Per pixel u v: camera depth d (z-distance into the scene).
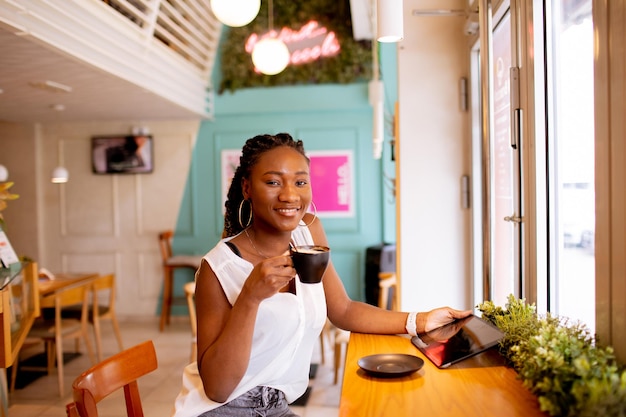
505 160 2.55
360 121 6.41
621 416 0.88
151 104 5.57
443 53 3.12
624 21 1.13
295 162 1.48
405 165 3.16
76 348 5.30
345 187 6.45
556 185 1.88
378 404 1.15
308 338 1.59
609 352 1.11
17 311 3.58
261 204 1.47
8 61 3.81
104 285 4.93
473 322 1.58
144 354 1.63
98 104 5.55
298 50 6.37
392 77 6.21
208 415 1.45
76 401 1.28
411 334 1.67
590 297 1.66
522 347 1.24
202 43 6.18
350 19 6.22
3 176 5.15
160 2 4.66
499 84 2.66
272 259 1.29
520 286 2.05
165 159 6.77
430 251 3.15
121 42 4.27
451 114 3.12
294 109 6.38
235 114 6.58
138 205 6.83
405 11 3.13
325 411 3.70
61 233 6.96
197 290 1.50
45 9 3.32
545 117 1.87
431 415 1.09
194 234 6.75
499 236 2.74
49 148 6.95
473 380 1.29
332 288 1.75
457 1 3.11
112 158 6.79
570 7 1.79
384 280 4.44
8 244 3.80
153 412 3.78
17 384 4.42
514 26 2.06
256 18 6.35
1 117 6.39
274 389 1.53
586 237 1.68
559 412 0.99
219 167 6.67
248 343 1.33
